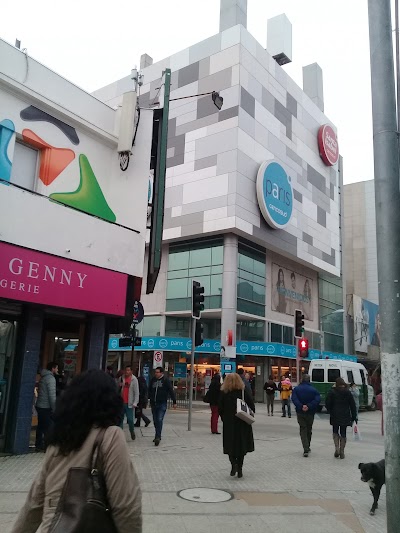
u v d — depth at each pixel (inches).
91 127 429.4
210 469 325.4
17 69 371.9
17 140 380.8
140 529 82.1
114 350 1294.3
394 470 154.1
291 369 1385.3
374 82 182.1
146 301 1360.7
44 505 82.5
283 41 1662.2
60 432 84.8
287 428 605.3
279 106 1485.0
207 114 1330.0
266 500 249.8
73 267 384.2
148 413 754.8
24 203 356.5
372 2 187.0
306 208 1578.5
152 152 518.0
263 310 1353.3
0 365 358.3
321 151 1708.9
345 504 248.4
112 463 82.0
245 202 1261.1
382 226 171.0
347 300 1884.8
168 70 502.0
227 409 310.2
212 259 1272.1
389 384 159.5
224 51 1344.7
